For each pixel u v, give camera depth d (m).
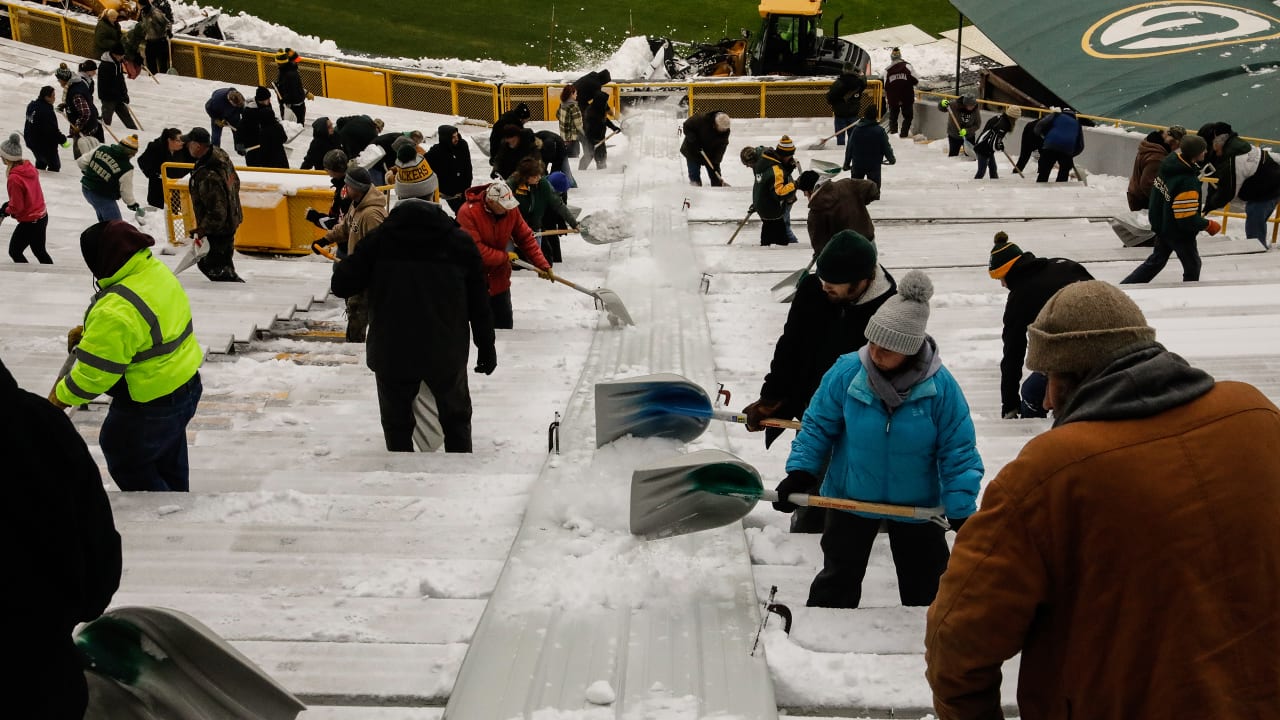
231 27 26.05
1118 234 11.91
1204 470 2.11
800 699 3.52
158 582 4.36
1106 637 2.17
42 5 23.02
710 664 3.67
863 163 14.30
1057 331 2.29
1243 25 18.80
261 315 9.30
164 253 11.92
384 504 5.16
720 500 4.25
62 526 2.50
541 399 7.39
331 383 7.84
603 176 16.56
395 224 5.75
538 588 4.19
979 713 2.38
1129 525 2.11
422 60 25.23
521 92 21.95
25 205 11.11
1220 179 11.88
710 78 23.16
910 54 28.12
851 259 4.54
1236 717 2.08
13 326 8.86
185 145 14.03
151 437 5.30
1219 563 2.09
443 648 3.83
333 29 28.64
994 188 15.53
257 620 4.02
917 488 3.92
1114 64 18.17
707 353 8.27
